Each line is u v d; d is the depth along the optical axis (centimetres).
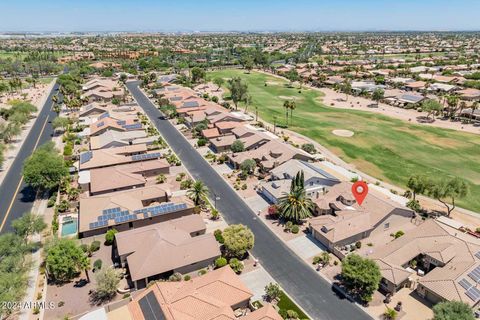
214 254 5659
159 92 17988
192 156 10394
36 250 6009
